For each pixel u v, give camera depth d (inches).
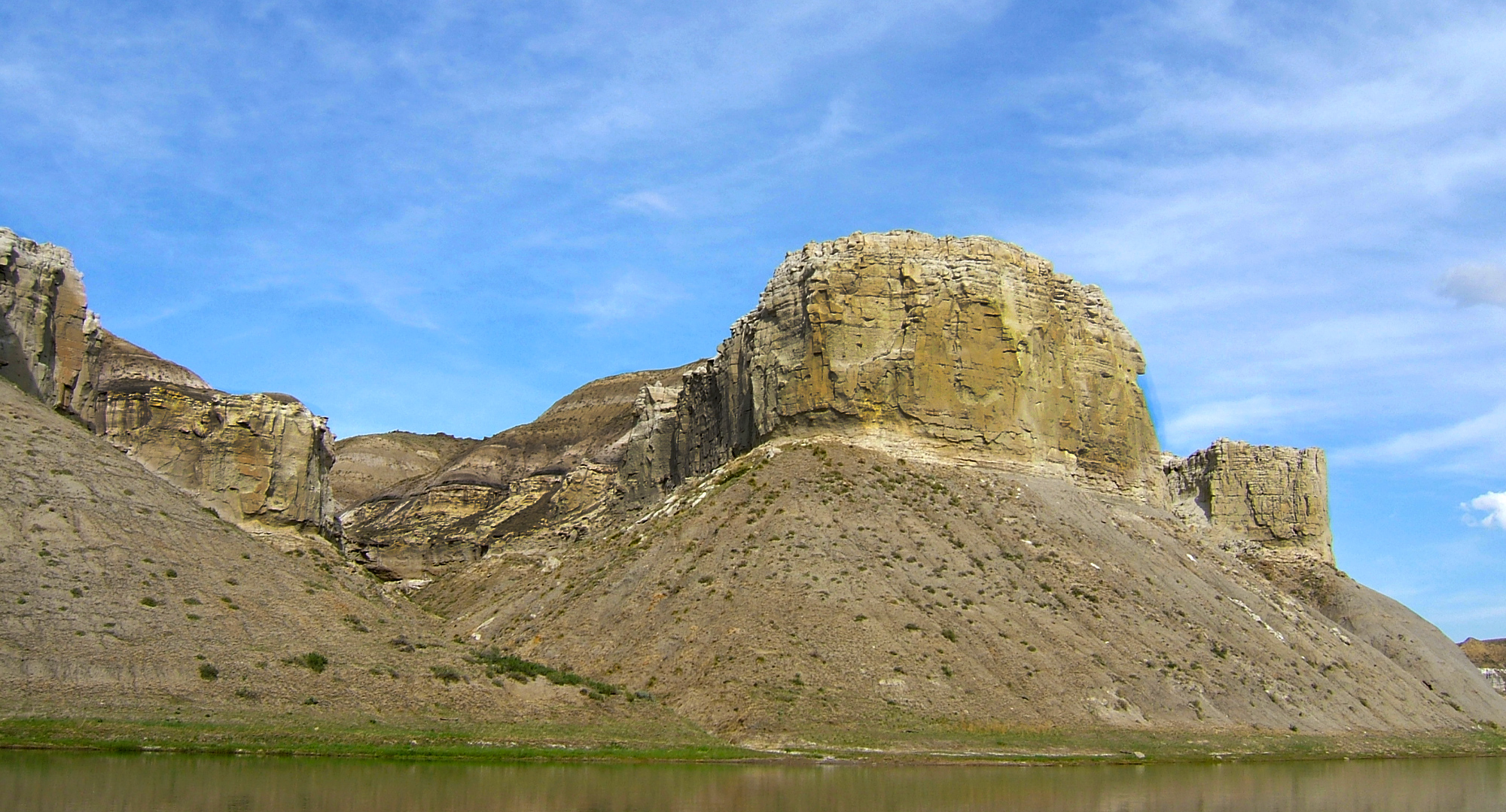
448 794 1886.1
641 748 2524.6
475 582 4731.8
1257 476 6023.6
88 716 2143.2
